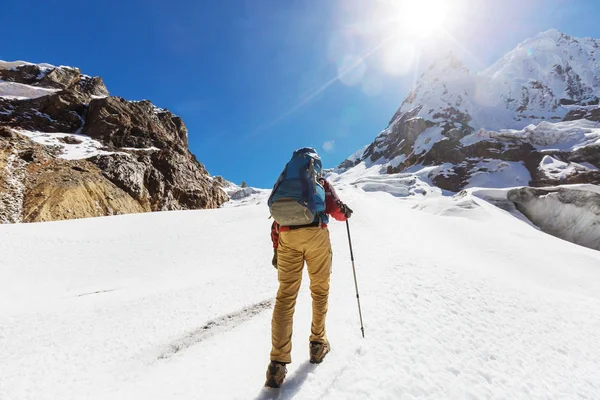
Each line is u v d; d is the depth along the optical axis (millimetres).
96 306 6094
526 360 3830
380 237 11898
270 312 5223
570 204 32656
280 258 2764
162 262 14398
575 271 12648
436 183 87875
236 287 7293
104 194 50531
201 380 2828
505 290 6098
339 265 7938
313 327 2949
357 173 148750
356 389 2607
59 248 16453
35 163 48750
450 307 4797
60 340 4512
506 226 23219
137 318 5363
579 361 4180
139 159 65750
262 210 24406
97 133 69750
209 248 15812
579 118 119625
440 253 9633
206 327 4820
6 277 12508
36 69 89875
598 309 6453
